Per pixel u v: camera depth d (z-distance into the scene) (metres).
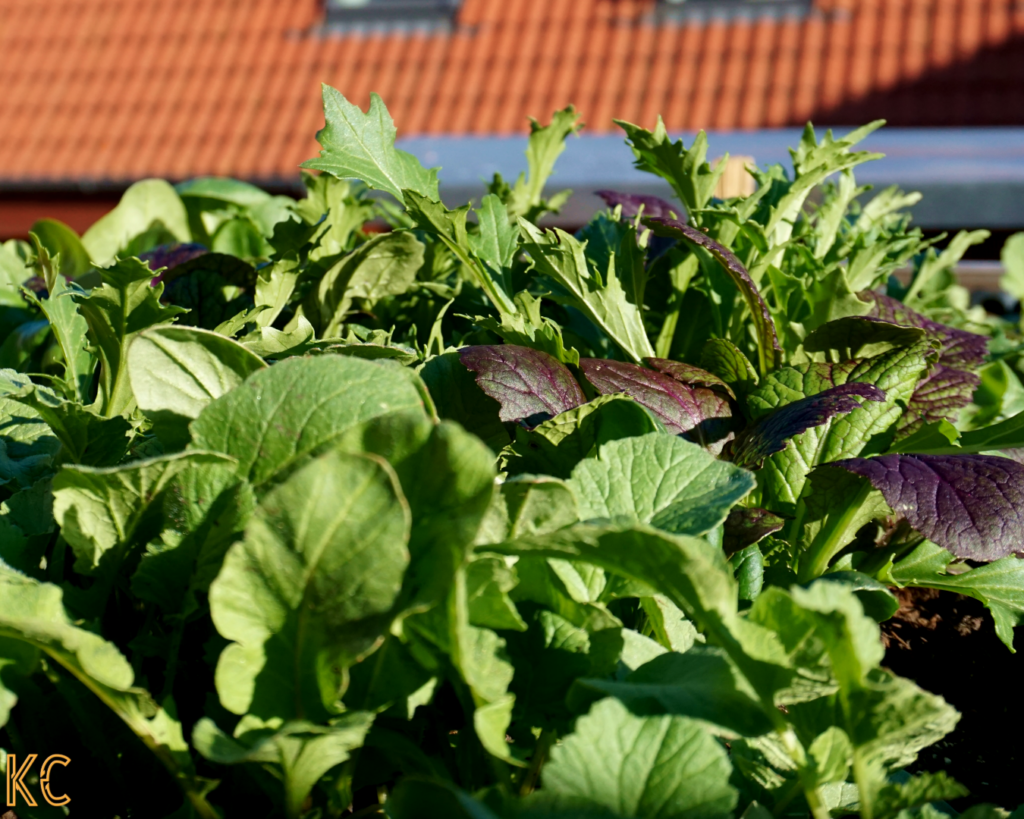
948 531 0.61
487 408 0.69
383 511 0.48
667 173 0.83
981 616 0.80
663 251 0.89
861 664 0.48
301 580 0.49
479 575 0.51
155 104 6.67
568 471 0.66
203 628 0.58
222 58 6.89
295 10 7.07
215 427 0.54
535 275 0.91
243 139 6.34
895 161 1.77
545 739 0.56
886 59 5.92
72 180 6.18
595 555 0.51
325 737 0.48
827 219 0.90
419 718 0.57
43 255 0.73
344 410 0.53
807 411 0.65
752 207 0.80
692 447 0.59
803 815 0.57
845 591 0.47
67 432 0.61
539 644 0.56
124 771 0.57
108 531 0.55
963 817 0.51
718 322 0.85
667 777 0.48
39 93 6.86
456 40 6.65
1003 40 5.84
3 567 0.52
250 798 0.56
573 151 1.61
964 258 1.80
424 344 0.90
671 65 6.25
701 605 0.50
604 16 6.57
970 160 1.74
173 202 1.20
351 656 0.48
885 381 0.71
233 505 0.52
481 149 1.72
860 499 0.67
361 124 0.75
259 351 0.67
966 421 1.03
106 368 0.67
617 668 0.56
